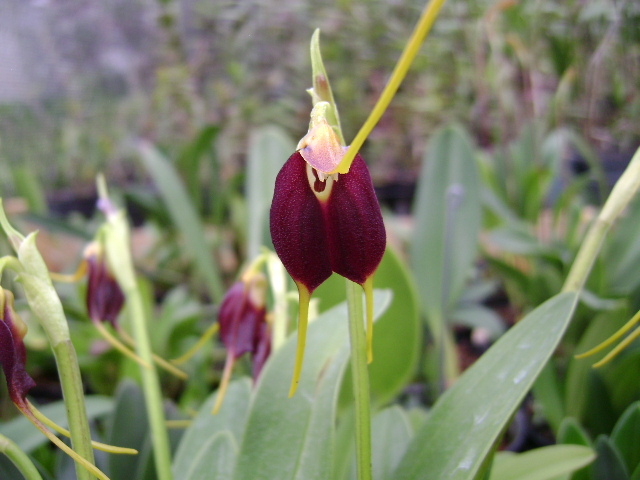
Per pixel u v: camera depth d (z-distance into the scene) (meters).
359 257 0.11
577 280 0.16
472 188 0.42
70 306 0.43
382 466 0.19
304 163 0.11
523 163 0.56
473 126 0.82
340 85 0.85
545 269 0.41
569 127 0.63
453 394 0.16
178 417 0.26
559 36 0.55
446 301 0.35
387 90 0.08
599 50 0.51
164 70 0.81
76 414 0.12
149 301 0.43
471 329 0.55
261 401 0.16
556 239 0.46
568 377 0.30
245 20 0.83
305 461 0.15
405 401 0.41
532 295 0.42
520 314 0.54
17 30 0.69
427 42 0.85
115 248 0.21
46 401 0.44
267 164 0.44
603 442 0.18
